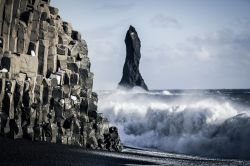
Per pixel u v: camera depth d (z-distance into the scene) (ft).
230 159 143.13
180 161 125.49
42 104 138.41
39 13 145.28
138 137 194.70
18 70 133.18
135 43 596.70
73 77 149.69
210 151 166.71
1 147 105.50
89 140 141.38
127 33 599.16
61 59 150.71
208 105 191.72
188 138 177.27
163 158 130.62
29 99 131.95
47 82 141.59
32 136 126.11
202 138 173.06
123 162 109.60
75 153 114.42
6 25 136.98
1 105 124.57
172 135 186.29
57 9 158.61
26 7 145.07
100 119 149.18
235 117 170.19
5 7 137.39
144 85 608.19
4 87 125.90
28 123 127.95
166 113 193.47
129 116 211.20
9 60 129.08
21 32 140.26
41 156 100.53
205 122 178.29
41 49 144.77
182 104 206.69
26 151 104.68
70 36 160.35
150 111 201.16
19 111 127.75
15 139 121.49
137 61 602.85
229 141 164.86
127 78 599.98
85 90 151.23
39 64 144.25
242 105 200.54
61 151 114.11
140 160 118.21
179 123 185.57
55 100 141.28
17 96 128.57
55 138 133.59
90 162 102.06
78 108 146.92
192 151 169.58
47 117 136.77
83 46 161.07
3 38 133.28
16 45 139.85
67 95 144.77
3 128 121.70
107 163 104.22
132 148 167.12
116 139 149.69
